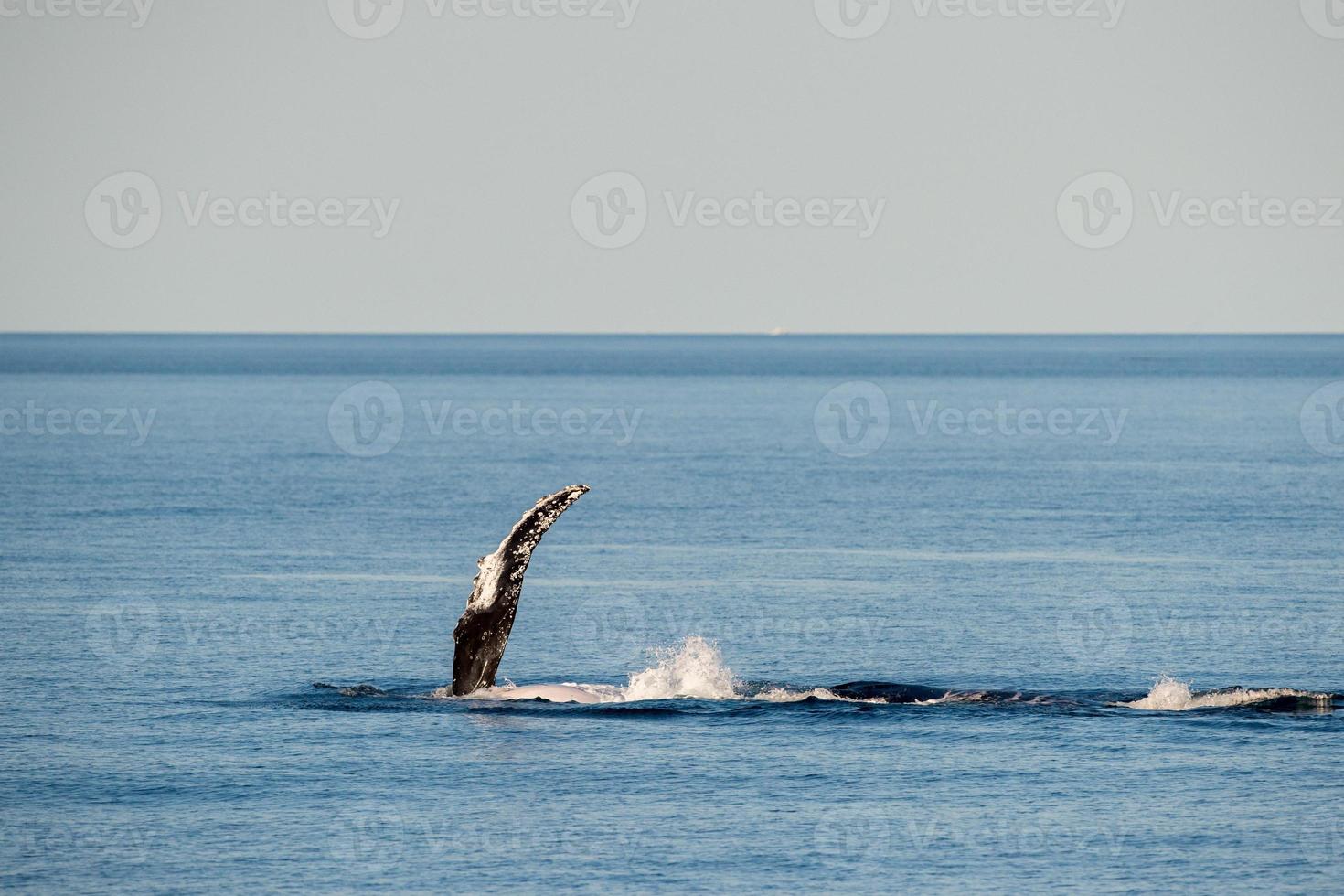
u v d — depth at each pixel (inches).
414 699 3688.5
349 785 2962.6
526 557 3730.3
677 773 3041.3
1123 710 3528.5
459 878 2492.6
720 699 3644.2
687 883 2471.7
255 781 2992.1
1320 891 2429.9
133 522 7869.1
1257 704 3565.5
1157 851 2605.8
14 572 6033.5
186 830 2711.6
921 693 3671.3
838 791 2925.7
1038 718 3462.1
